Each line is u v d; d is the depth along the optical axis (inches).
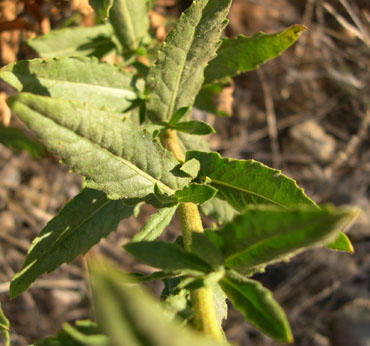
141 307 5.9
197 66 10.7
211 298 8.7
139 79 11.5
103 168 8.8
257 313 8.4
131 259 19.7
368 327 19.9
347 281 21.4
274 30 21.6
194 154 9.9
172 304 8.7
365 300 20.8
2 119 13.2
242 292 8.5
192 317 8.7
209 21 10.3
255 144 22.5
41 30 14.1
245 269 8.6
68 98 10.8
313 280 21.4
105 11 10.7
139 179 9.2
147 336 6.0
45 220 19.3
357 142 22.7
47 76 10.6
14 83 10.4
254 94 22.5
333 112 23.0
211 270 8.6
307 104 22.6
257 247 8.4
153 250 8.4
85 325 8.0
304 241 7.9
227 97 13.5
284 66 22.2
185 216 9.8
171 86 10.7
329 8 19.6
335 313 20.8
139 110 11.5
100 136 8.6
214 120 21.6
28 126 8.0
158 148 9.2
